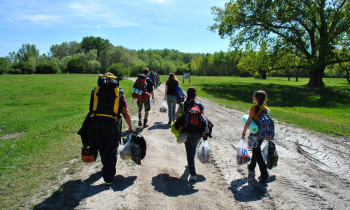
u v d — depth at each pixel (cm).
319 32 2944
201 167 502
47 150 581
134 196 373
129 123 431
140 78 790
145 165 502
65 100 2127
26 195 367
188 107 433
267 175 428
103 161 407
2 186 393
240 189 407
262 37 2912
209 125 452
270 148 434
